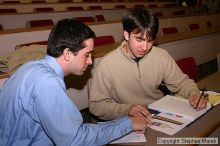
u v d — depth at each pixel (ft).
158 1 31.91
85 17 19.25
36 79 3.34
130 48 5.00
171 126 4.18
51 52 3.54
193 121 4.31
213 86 6.08
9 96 3.46
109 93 5.39
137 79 5.37
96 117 5.47
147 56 5.31
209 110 4.71
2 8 20.92
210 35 13.06
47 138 3.55
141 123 4.06
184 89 5.42
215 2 31.73
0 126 3.55
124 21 4.75
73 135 3.28
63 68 3.61
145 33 4.57
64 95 3.32
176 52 11.28
